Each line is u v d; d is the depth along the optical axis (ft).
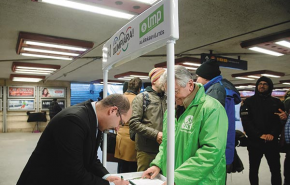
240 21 10.03
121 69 25.29
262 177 12.16
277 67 22.76
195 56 17.31
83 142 3.93
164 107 7.33
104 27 10.85
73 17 9.57
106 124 4.23
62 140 3.71
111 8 7.83
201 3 8.26
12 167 14.85
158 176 4.70
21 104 35.40
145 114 7.24
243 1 8.08
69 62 20.31
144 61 20.31
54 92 37.52
